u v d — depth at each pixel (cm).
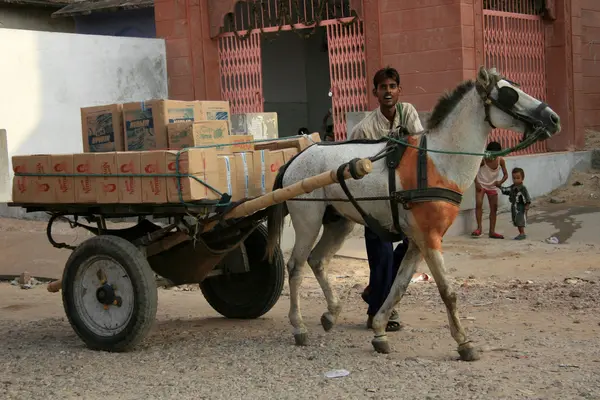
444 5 1353
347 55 1465
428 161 631
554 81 1597
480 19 1383
